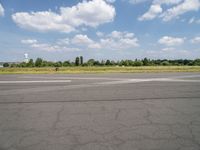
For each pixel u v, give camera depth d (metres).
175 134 3.38
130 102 6.03
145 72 22.02
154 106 5.49
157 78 13.81
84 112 4.88
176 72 21.47
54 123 4.02
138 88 9.03
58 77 15.58
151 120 4.18
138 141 3.09
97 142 3.06
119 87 9.44
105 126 3.80
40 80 13.16
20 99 6.66
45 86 10.02
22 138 3.26
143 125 3.86
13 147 2.92
